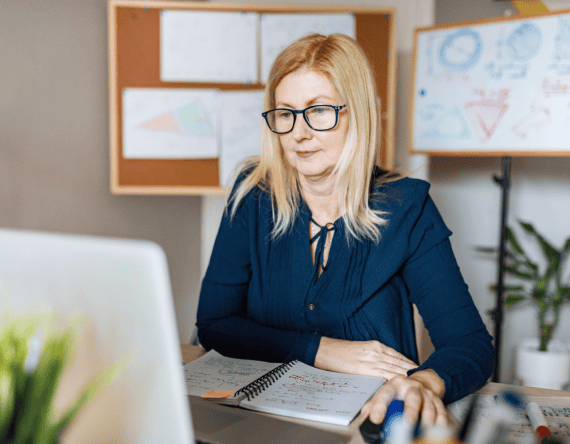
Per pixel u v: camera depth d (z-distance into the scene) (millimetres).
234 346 1014
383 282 1071
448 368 803
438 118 2105
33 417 382
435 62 2096
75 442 406
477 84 2012
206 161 2127
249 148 2148
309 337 973
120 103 2018
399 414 635
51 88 1639
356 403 701
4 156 1419
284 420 655
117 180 2021
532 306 2633
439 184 2773
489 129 2000
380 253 1073
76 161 1789
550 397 761
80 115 1814
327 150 1035
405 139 2463
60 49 1687
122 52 2010
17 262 419
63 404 406
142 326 381
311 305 1082
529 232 2416
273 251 1133
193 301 2471
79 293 397
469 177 2727
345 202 1071
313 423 648
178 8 2049
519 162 2646
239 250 1173
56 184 1674
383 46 2115
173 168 2096
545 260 2625
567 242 2357
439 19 2721
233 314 1154
